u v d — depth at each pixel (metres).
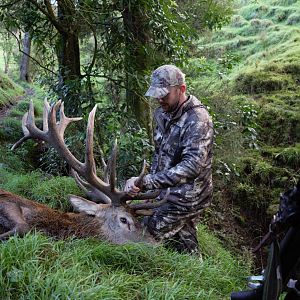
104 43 3.77
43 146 5.16
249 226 4.24
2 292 1.55
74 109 3.65
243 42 7.18
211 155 2.38
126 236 2.25
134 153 3.42
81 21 3.75
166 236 2.39
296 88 5.56
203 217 4.03
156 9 3.50
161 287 1.78
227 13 5.13
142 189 2.25
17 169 4.39
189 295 1.81
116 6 3.62
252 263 3.46
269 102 5.36
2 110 7.23
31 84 10.77
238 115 4.26
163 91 2.25
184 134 2.29
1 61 13.05
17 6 4.02
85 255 1.89
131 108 3.86
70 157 2.33
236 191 4.39
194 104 2.32
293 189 1.23
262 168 4.52
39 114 7.35
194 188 2.35
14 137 5.50
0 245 1.74
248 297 1.35
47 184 3.37
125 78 3.71
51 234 2.19
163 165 2.39
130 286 1.78
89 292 1.58
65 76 3.83
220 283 2.15
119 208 2.28
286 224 1.22
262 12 8.09
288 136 4.97
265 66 5.94
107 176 2.54
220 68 5.19
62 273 1.64
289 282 1.28
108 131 3.57
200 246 2.86
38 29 4.05
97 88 3.99
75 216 2.29
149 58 3.79
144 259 2.03
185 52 3.83
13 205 2.19
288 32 7.01
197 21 4.88
